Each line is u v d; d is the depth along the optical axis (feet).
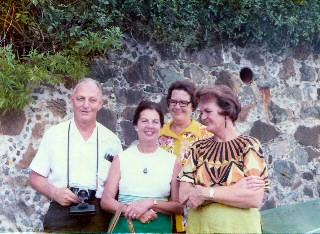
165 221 10.78
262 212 11.73
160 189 10.83
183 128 12.48
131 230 10.44
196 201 9.21
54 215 11.10
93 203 11.15
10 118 15.07
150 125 10.94
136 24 16.55
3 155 14.96
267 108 18.85
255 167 9.08
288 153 19.06
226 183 9.15
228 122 9.53
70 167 11.11
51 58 15.15
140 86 16.78
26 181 15.16
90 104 11.21
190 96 12.25
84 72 15.64
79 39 15.64
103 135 11.63
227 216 9.10
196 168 9.62
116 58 16.47
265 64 18.98
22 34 15.48
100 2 15.61
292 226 10.27
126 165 10.94
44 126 15.43
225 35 18.15
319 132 19.81
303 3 18.51
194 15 17.07
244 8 17.65
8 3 15.33
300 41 19.60
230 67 18.30
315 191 19.48
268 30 18.45
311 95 19.81
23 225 14.98
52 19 15.30
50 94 15.57
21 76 14.73
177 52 17.42
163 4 16.31
